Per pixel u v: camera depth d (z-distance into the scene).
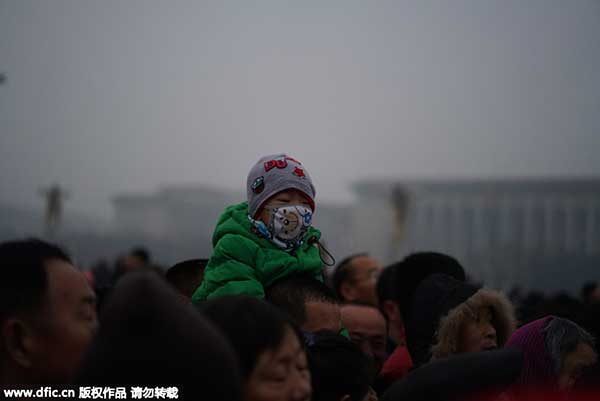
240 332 3.74
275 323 3.82
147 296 2.95
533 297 16.33
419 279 8.04
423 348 6.56
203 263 7.36
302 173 6.32
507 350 4.42
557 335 6.38
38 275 3.71
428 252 8.35
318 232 6.55
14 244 3.85
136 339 2.89
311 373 5.00
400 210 100.94
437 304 6.50
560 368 6.29
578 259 117.56
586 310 9.73
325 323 5.65
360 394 5.17
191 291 7.17
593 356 6.39
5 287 3.68
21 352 3.69
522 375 6.29
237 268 5.93
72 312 3.79
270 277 5.99
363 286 11.62
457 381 4.28
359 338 8.61
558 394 6.25
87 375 2.95
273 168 6.27
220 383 2.95
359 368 5.18
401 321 8.03
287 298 5.69
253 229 6.20
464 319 6.14
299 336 3.98
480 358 4.35
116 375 2.87
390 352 9.58
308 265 6.14
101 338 2.97
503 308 6.27
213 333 3.04
